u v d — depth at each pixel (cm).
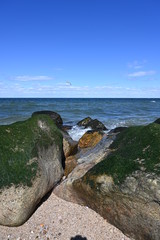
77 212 527
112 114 2681
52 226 489
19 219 477
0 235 464
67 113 2772
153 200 405
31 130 628
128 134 641
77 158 746
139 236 443
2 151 529
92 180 490
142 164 459
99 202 492
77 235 466
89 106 4162
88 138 994
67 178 597
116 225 477
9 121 2031
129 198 430
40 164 554
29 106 3925
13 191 481
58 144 694
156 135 520
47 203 559
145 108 3734
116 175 460
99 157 648
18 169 513
